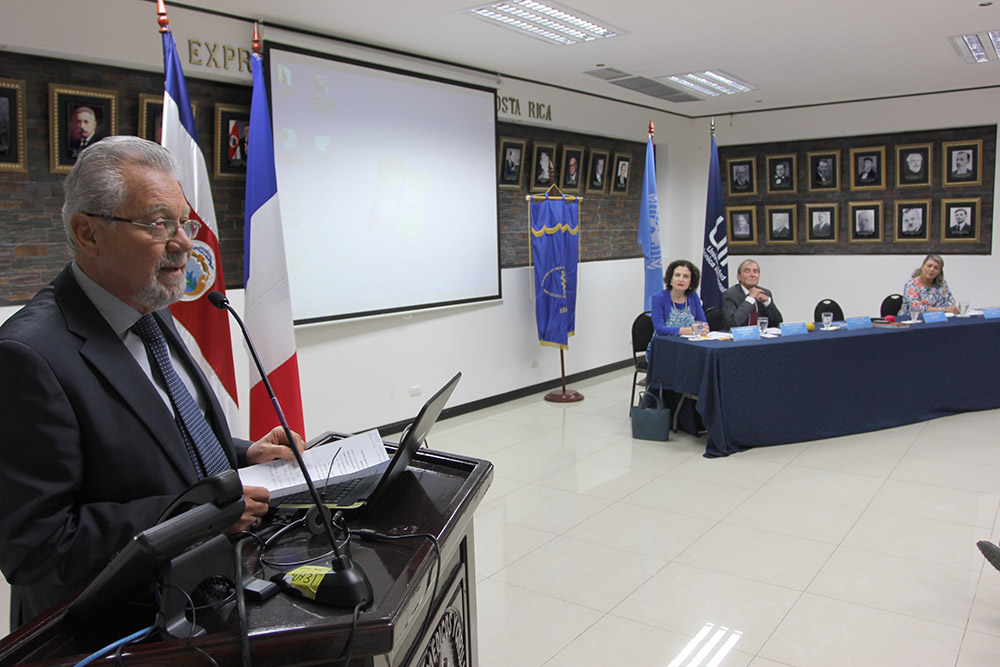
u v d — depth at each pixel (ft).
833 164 23.85
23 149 10.51
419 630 3.70
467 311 18.07
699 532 10.54
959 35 15.21
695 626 7.98
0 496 3.13
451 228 17.15
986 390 16.88
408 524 3.82
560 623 8.12
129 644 2.63
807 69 18.37
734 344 14.30
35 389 3.19
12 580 3.18
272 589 3.00
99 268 3.57
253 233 10.38
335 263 14.64
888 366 15.55
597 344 22.98
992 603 8.27
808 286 24.85
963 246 22.21
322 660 2.67
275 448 4.44
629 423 17.02
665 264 25.63
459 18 13.23
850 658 7.25
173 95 9.23
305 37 13.53
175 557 2.74
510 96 18.57
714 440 14.08
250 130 10.49
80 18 10.57
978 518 10.72
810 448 14.49
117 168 3.45
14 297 10.61
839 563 9.40
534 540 10.42
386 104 15.31
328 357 14.73
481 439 15.93
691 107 23.89
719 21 13.91
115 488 3.46
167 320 4.41
